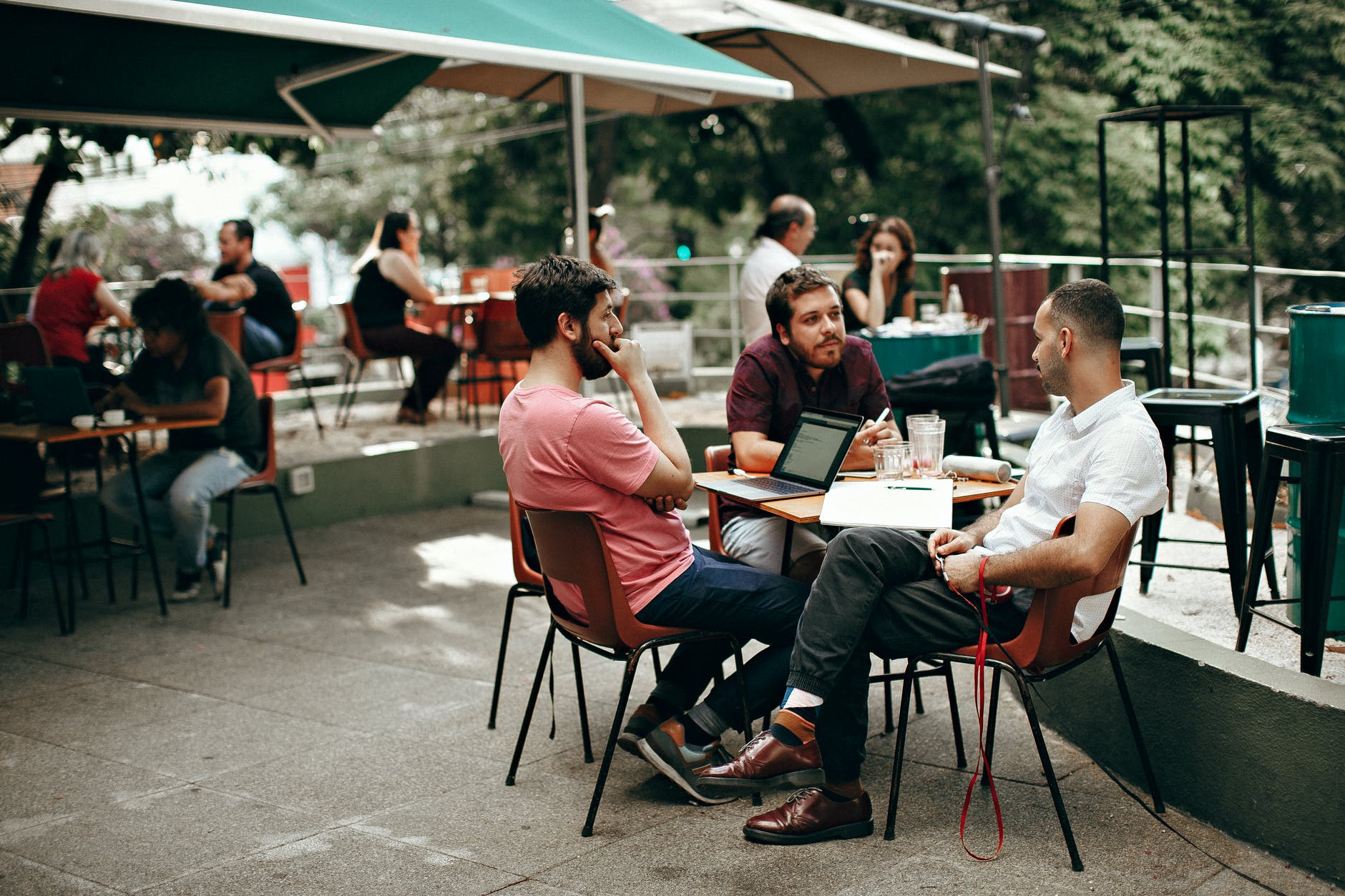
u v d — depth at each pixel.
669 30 6.29
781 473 3.65
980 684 2.95
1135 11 9.73
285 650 4.93
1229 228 9.32
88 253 7.48
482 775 3.58
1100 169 5.30
